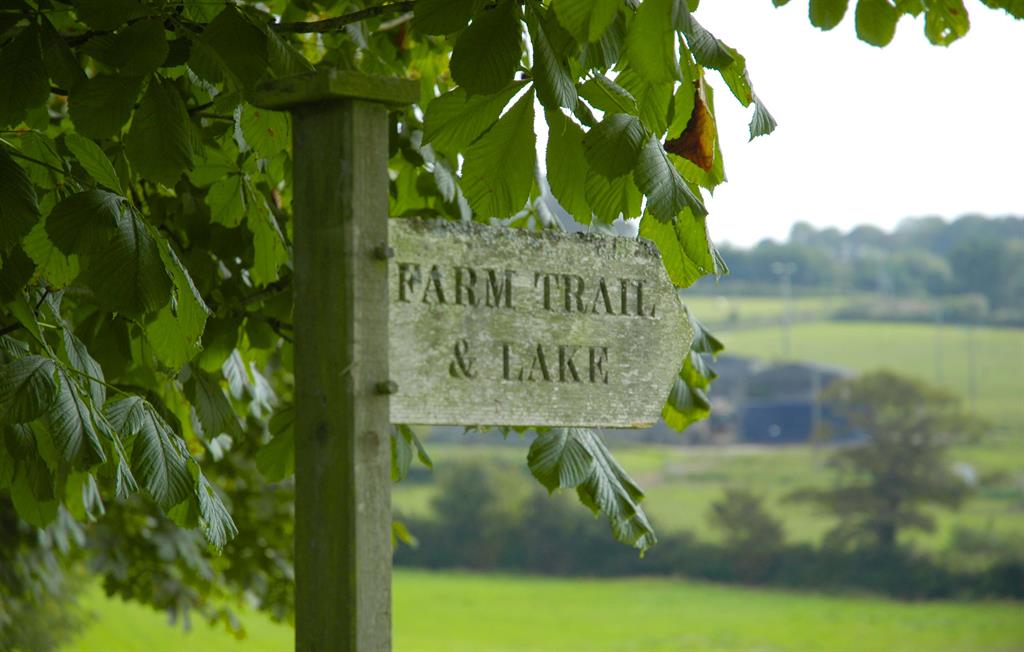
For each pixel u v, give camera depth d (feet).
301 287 10.25
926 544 301.43
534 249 11.02
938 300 565.12
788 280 612.70
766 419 424.87
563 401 11.14
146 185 20.22
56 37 12.94
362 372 10.03
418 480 339.16
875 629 253.24
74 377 13.25
